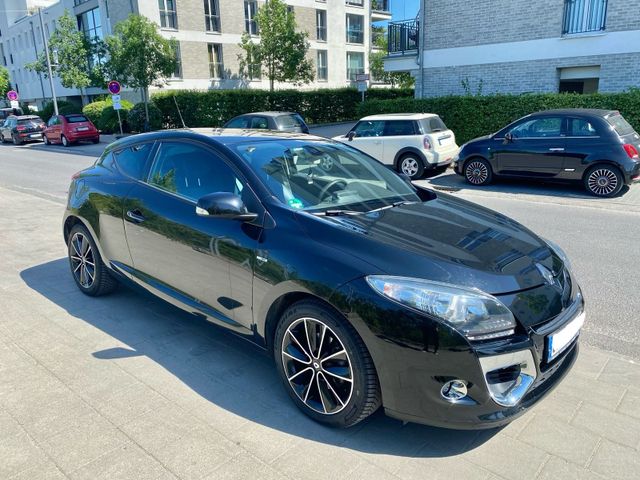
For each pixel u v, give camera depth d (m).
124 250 4.16
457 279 2.56
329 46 41.03
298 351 2.95
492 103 14.73
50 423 2.88
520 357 2.52
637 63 14.27
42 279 5.30
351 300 2.59
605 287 5.18
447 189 11.21
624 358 3.71
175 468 2.52
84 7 37.75
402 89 37.31
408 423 2.92
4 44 58.22
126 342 3.87
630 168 9.63
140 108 27.36
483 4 16.78
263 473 2.49
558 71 15.91
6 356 3.65
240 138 3.87
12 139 28.42
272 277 2.95
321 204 3.35
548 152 10.41
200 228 3.43
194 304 3.60
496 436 2.80
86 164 16.92
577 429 2.86
